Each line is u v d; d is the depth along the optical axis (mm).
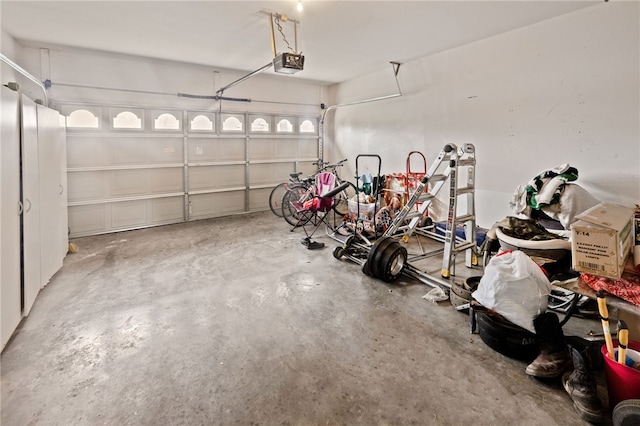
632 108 2982
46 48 4301
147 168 5223
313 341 2201
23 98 2398
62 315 2508
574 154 3396
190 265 3602
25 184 2436
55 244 3277
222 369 1921
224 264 3641
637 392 1457
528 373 1815
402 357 2025
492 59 4016
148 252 4035
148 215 5312
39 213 2797
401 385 1787
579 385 1592
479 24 3584
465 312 2559
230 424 1542
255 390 1757
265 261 3742
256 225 5445
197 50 4512
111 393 1726
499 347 2014
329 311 2604
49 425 1528
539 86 3602
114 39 4043
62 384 1783
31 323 2385
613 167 3137
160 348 2117
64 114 4500
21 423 1536
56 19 3418
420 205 4586
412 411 1611
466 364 1955
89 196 4777
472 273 3318
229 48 4414
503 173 4035
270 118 6445
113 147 4898
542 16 3385
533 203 2945
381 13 3266
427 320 2461
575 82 3320
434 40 4113
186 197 5641
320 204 4469
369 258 3111
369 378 1843
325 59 4980
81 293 2887
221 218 5953
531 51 3631
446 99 4625
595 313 2441
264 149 6457
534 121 3684
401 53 4656
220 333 2295
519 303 1936
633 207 2875
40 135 2840
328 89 7113
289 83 6574
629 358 1573
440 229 4363
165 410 1620
